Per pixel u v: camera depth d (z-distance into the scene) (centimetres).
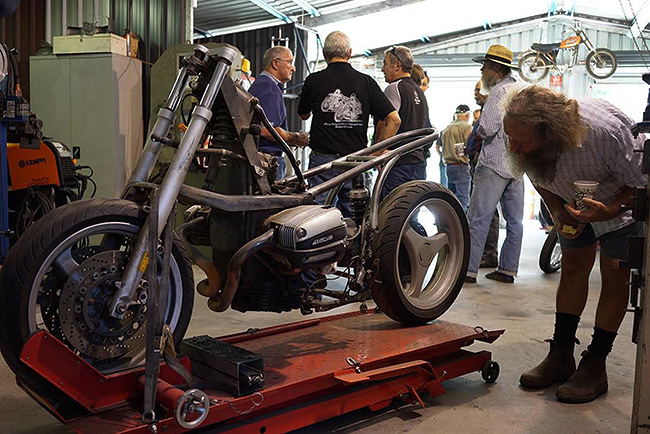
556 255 536
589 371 255
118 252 190
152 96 580
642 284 196
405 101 460
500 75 478
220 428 194
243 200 218
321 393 223
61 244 178
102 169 579
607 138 232
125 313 190
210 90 210
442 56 1231
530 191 1148
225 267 234
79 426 177
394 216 271
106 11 656
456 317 380
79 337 185
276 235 221
